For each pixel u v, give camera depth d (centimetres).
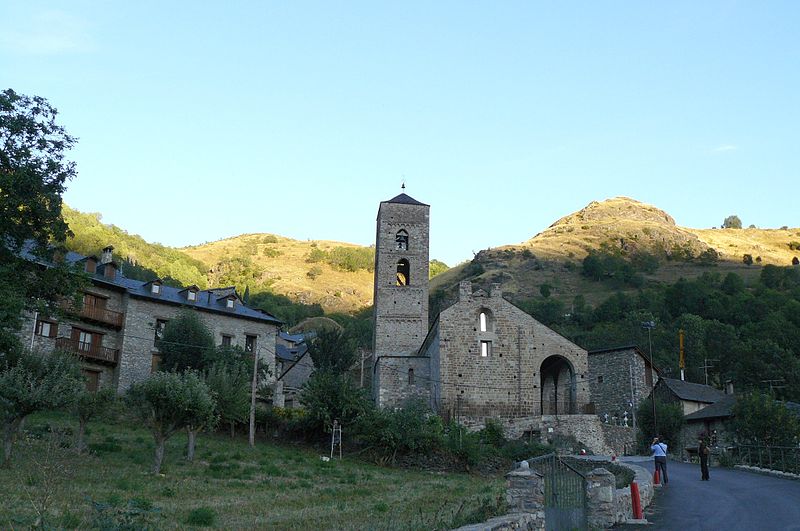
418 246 7244
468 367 6044
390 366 6366
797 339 9994
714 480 3434
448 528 1692
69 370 3453
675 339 10588
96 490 2498
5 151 3525
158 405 3216
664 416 6103
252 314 6488
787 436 4653
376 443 4584
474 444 4716
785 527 2050
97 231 13312
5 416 2936
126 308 5662
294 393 7219
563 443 5681
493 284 6297
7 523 1669
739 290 14025
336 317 14488
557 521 1822
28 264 3647
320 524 2014
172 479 3011
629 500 2341
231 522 2061
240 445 4503
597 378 7138
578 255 19775
